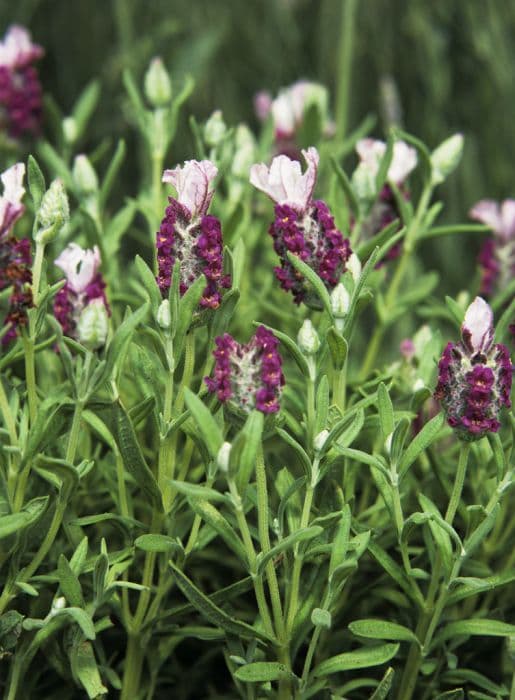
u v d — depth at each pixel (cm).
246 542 51
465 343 51
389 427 52
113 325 60
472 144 109
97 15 107
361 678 56
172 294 51
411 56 108
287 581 53
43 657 55
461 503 55
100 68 107
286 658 52
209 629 54
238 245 55
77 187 60
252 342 50
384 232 58
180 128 101
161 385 55
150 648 55
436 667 55
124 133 103
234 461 49
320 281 52
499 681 57
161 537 52
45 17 107
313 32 109
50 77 108
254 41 107
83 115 67
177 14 105
